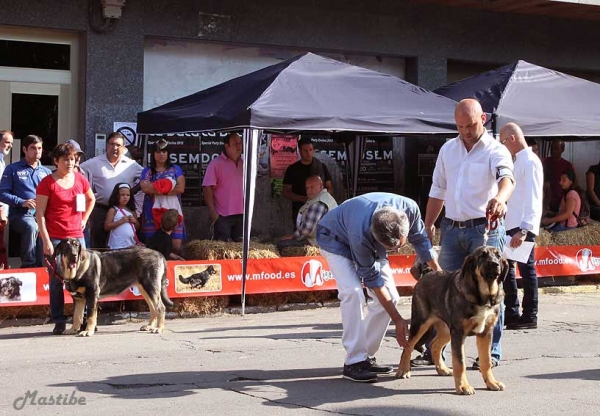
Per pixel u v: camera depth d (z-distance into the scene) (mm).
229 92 11664
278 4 14805
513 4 15914
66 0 13328
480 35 16438
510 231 9125
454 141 7570
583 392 6719
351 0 15375
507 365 7816
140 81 13875
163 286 10008
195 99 12203
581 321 10445
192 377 7297
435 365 7422
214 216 12438
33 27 13227
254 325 10359
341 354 8375
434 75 16062
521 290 13094
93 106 13562
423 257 7090
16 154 13359
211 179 12398
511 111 11930
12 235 12844
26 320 10398
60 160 9703
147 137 13633
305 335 9555
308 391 6773
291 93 10984
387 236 6379
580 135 12094
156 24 13953
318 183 11992
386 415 6012
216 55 14680
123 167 11867
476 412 6090
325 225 7098
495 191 7340
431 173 16094
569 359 8109
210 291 11062
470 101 7309
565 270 13352
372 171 15766
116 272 9766
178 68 14406
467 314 6547
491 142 7355
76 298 9727
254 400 6461
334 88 11367
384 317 7152
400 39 15789
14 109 13367
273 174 14977
